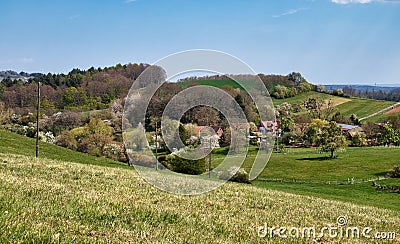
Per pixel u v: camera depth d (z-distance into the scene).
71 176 18.19
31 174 17.33
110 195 13.55
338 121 125.19
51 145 54.56
